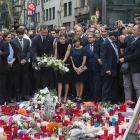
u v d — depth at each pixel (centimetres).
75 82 1169
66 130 654
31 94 1309
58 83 1116
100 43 1088
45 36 1080
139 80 1002
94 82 1161
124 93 1148
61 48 1117
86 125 720
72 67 1127
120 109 844
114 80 1090
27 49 1185
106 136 603
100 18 2116
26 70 1187
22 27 1289
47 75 1066
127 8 1986
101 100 1116
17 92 1187
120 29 1089
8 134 641
